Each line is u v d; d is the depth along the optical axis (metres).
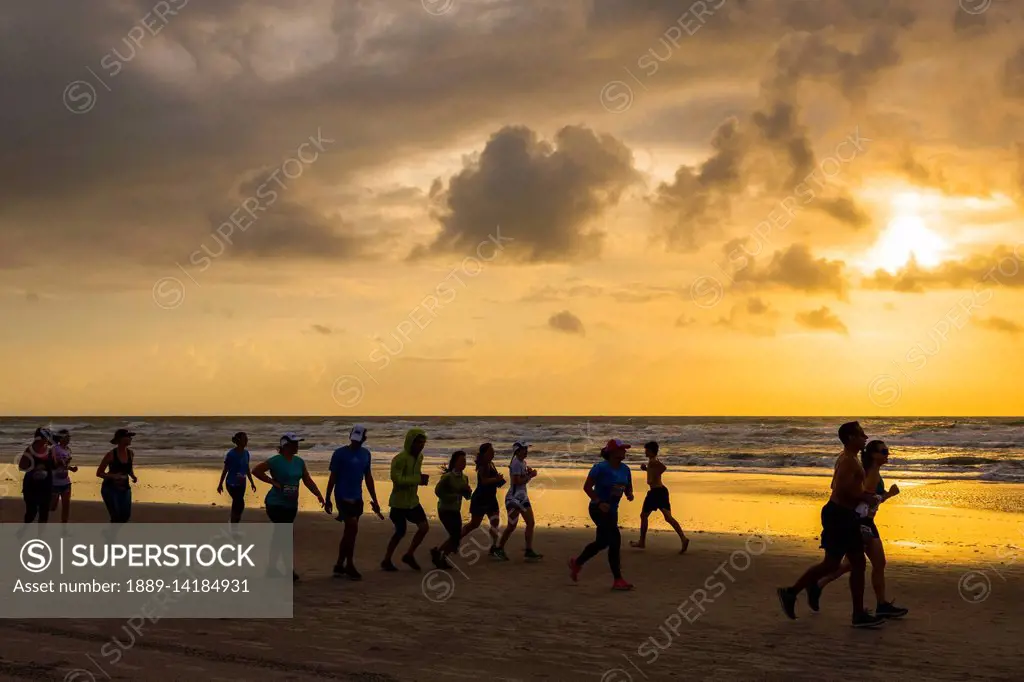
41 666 7.18
